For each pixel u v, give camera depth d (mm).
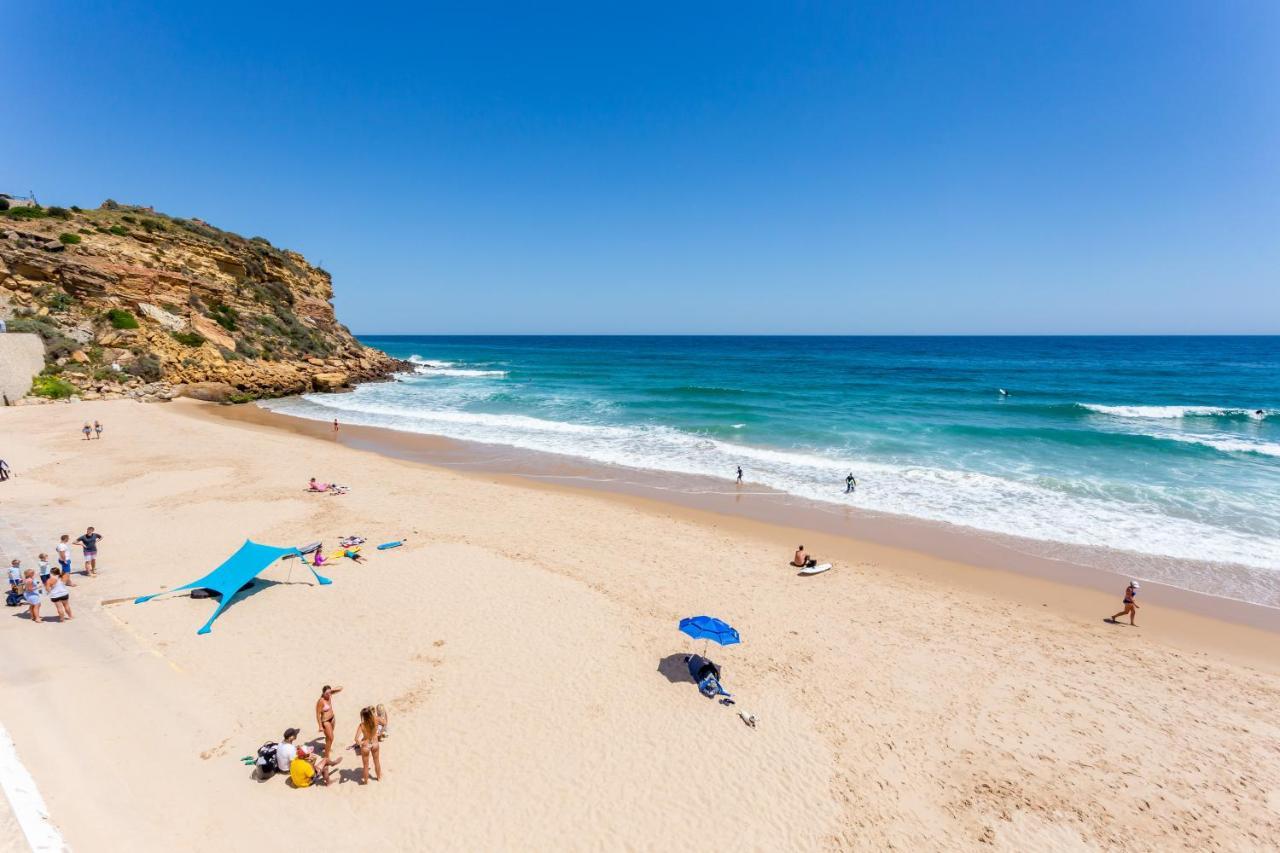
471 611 14211
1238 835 8734
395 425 40781
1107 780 9719
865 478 27188
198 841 7574
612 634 13453
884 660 12906
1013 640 13977
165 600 14023
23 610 13031
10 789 7707
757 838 8328
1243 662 13289
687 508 23172
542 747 9867
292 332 65688
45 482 23453
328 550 17531
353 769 9203
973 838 8516
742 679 11992
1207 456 30203
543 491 25078
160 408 41906
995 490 25234
